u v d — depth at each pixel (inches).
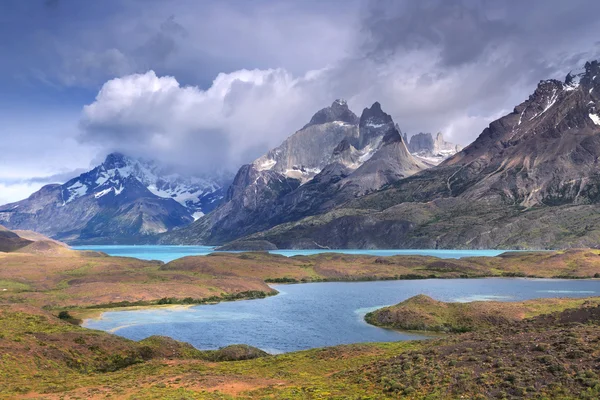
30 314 3900.1
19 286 7135.8
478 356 2164.1
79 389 2222.0
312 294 7322.8
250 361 3009.4
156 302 6269.7
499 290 7258.9
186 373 2578.7
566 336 2246.6
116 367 2950.3
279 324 4763.8
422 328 4397.1
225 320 4995.1
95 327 4559.5
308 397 1921.8
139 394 2031.3
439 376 1979.6
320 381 2255.2
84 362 2906.0
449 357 2226.9
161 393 2041.1
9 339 2938.0
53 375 2618.1
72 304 5925.2
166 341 3395.7
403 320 4586.6
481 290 7303.2
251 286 7539.4
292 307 5954.7
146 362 3016.7
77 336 3223.4
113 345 3198.8
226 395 1995.6
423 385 1926.7
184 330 4458.7
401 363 2288.4
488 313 4414.4
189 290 6820.9
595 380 1691.7
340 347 3147.1
